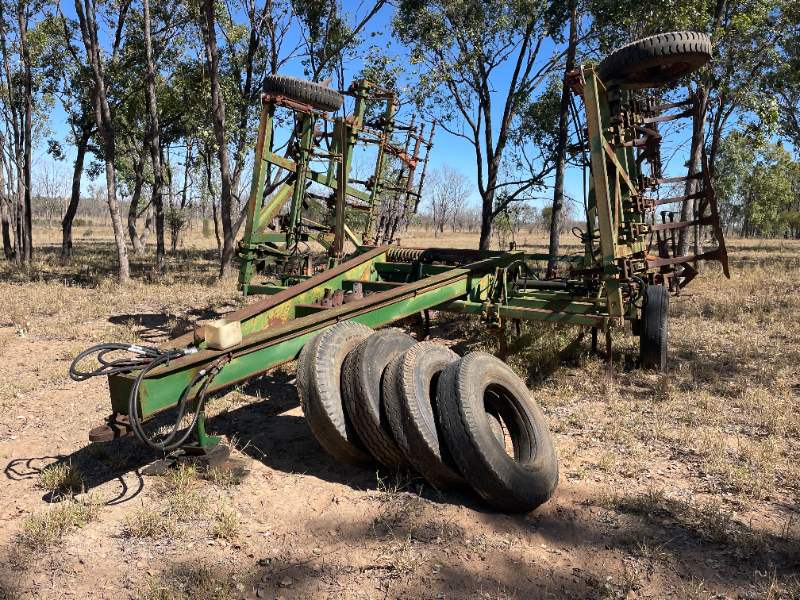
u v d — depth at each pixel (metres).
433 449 3.72
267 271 8.16
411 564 3.07
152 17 19.28
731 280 14.59
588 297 7.12
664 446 4.69
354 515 3.61
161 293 12.55
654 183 7.13
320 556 3.15
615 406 5.59
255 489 3.92
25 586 2.84
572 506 3.75
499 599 2.79
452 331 9.06
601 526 3.49
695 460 4.40
